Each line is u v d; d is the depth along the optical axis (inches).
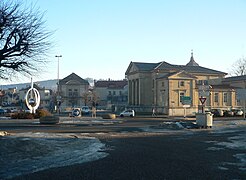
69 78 4148.6
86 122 1577.3
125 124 1455.5
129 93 3469.5
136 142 742.5
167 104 2797.7
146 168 423.5
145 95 3230.8
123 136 896.9
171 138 837.2
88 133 993.5
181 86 2844.5
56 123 1460.4
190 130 1110.4
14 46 595.8
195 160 486.6
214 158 505.4
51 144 664.4
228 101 3038.9
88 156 533.3
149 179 358.6
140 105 3186.5
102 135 925.2
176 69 3181.6
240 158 503.2
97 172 400.2
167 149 616.4
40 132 1017.5
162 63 3208.7
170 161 478.0
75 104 4106.8
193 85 2871.6
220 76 3503.9
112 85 4985.2
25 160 487.2
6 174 393.4
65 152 575.5
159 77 3043.8
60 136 863.1
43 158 510.0
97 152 578.2
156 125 1366.9
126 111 2420.0
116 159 499.2
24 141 641.0
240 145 672.4
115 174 386.6
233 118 2092.8
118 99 4793.3
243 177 368.5
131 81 3447.3
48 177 374.3
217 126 1280.8
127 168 424.5
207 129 1149.1
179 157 516.7
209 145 676.7
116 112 3132.4
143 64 3339.1
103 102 4778.5
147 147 648.4
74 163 470.9
